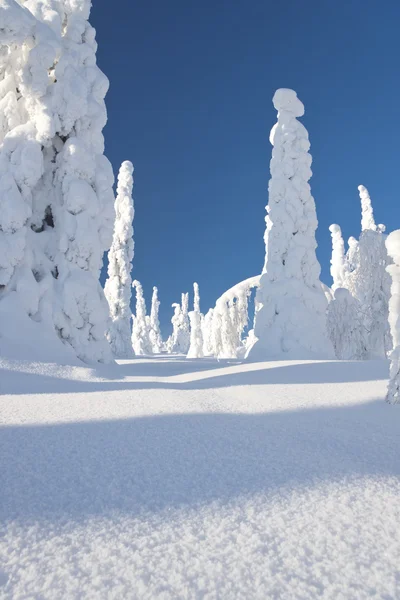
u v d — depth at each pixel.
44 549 1.36
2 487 1.97
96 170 13.30
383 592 1.12
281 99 18.28
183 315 61.53
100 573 1.22
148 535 1.47
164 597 1.10
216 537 1.46
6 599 1.08
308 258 17.48
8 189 11.15
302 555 1.33
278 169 18.06
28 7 12.94
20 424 3.47
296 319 16.42
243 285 24.64
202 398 5.20
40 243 12.34
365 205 27.88
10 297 10.72
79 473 2.20
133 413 4.07
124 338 26.86
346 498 1.83
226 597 1.10
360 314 19.25
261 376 8.12
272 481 2.07
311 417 3.88
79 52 13.53
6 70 12.34
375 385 6.43
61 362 10.47
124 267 27.38
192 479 2.11
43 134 11.82
